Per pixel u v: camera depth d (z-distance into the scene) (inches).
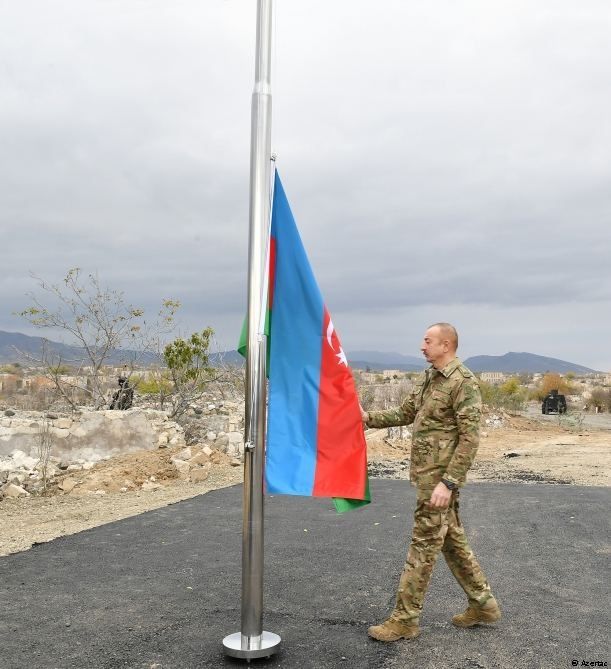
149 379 762.8
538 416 1545.3
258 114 190.7
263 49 191.2
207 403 780.0
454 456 187.3
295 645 193.5
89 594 242.2
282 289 195.6
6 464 493.4
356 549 312.0
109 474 499.5
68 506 428.5
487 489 500.7
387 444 829.2
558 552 307.6
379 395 1314.0
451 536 199.2
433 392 193.2
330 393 193.3
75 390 751.1
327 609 226.1
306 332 195.0
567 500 447.8
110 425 551.8
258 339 186.4
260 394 185.8
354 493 189.2
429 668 177.8
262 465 186.1
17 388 857.5
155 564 283.3
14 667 179.3
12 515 400.5
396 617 196.1
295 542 326.3
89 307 726.5
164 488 494.9
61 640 197.9
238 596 239.9
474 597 202.7
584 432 1172.5
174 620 214.7
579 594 244.2
